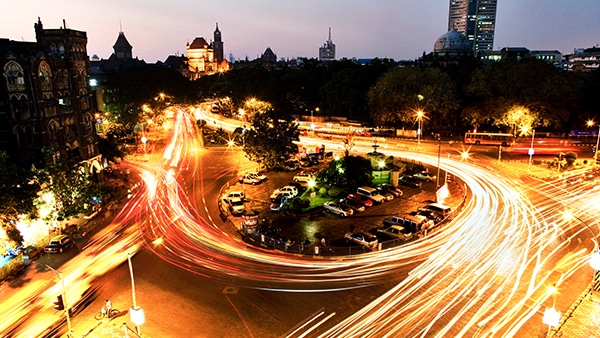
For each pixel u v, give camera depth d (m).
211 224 51.69
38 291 36.44
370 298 33.62
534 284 35.06
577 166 76.75
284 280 37.06
